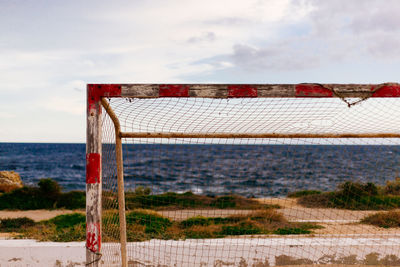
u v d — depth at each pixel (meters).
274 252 4.68
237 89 3.10
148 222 7.03
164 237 5.52
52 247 4.66
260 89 3.11
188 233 6.38
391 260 4.69
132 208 7.86
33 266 4.64
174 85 3.11
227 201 8.80
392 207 7.75
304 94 3.13
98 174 3.16
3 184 26.03
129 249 4.69
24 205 16.47
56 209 16.19
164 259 4.66
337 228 7.13
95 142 3.13
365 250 4.71
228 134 3.58
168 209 7.85
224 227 7.11
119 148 3.60
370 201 7.93
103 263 3.71
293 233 6.64
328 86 3.15
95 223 3.17
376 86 3.17
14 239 5.45
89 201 3.16
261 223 7.52
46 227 9.06
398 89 3.17
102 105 3.26
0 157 82.06
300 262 4.67
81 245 4.70
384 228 7.09
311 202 8.23
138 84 3.10
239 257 4.66
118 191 3.68
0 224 9.57
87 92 3.11
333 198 8.08
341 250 4.70
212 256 4.68
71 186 36.22
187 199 9.14
